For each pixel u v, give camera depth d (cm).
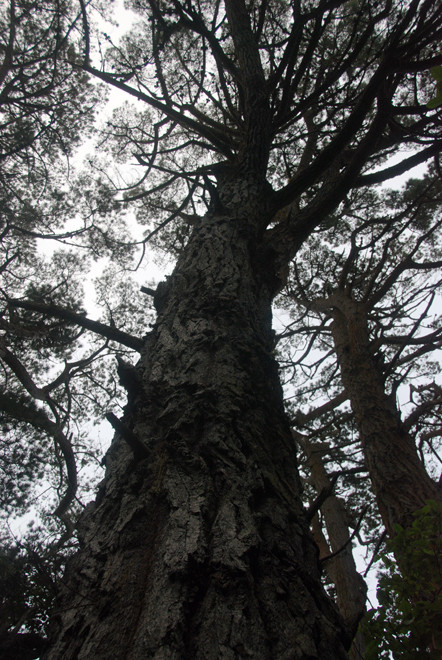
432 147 404
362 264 809
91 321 218
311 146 613
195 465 116
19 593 129
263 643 79
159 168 413
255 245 246
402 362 680
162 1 451
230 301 187
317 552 115
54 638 86
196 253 227
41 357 656
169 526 101
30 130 809
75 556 106
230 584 88
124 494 115
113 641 80
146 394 147
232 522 102
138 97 404
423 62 240
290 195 274
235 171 315
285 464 136
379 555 189
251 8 464
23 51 827
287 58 338
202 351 160
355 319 665
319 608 95
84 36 395
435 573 163
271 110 369
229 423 131
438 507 183
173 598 85
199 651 77
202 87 493
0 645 86
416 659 148
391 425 505
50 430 457
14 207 754
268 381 162
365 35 339
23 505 482
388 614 167
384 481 462
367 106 252
